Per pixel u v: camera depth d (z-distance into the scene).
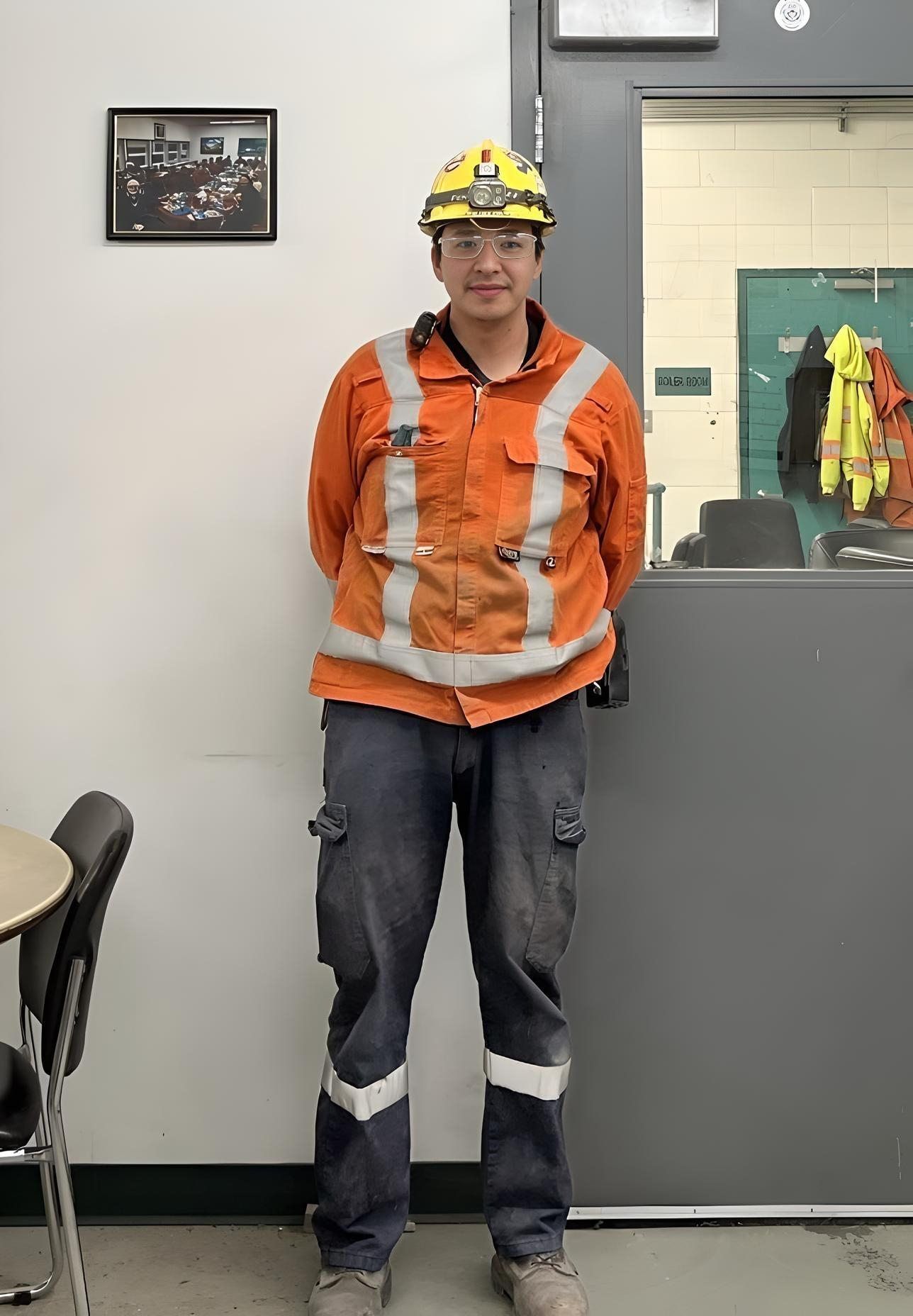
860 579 2.17
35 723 2.18
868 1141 2.17
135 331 2.16
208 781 2.18
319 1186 1.85
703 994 2.17
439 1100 2.18
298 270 2.15
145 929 2.18
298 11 2.14
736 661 2.17
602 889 2.17
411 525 1.75
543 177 2.16
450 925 2.18
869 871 2.18
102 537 2.17
